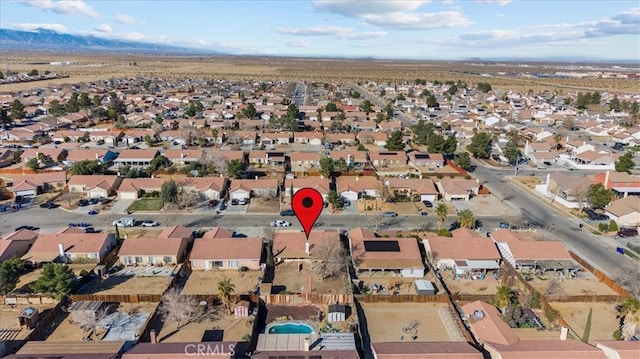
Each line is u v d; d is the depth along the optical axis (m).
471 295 62.97
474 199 105.44
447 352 48.34
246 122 176.88
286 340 53.09
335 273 70.25
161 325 57.06
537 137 162.75
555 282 67.00
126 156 127.06
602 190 96.00
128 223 87.19
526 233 86.38
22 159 128.00
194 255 71.38
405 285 68.00
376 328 57.38
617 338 55.12
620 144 158.75
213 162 118.00
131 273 70.50
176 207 95.12
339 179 115.62
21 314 56.38
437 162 130.12
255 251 72.38
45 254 72.19
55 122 168.62
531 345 50.22
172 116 197.00
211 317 59.06
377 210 97.12
